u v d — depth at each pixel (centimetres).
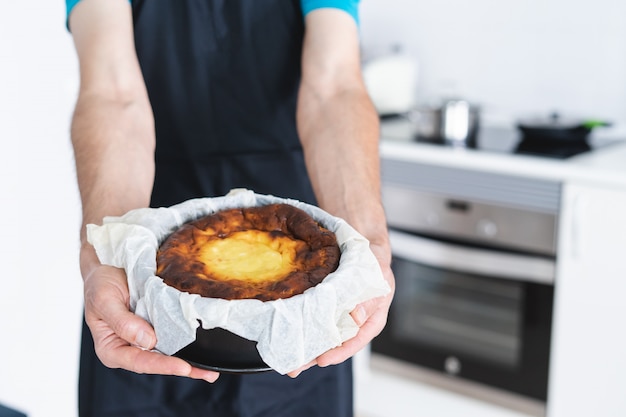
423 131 222
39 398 254
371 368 237
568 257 196
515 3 239
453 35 251
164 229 81
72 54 240
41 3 236
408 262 223
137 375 116
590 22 229
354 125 102
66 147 243
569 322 200
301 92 109
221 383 118
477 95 252
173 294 70
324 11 110
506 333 211
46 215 246
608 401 199
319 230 79
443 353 222
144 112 104
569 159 196
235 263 75
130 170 96
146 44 116
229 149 121
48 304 250
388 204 223
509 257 205
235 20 116
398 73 249
